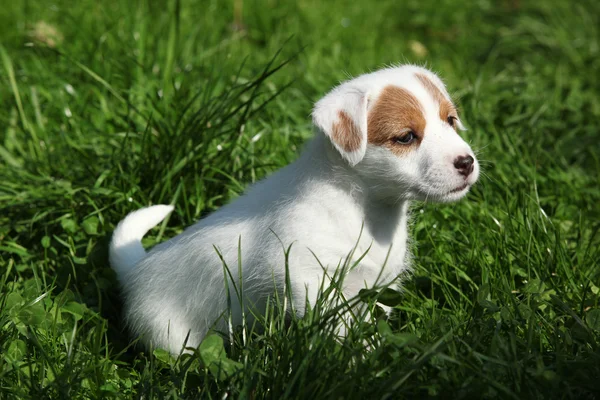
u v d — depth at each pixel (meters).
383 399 3.55
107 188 5.66
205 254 4.64
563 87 8.45
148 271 4.86
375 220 4.56
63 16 8.36
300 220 4.37
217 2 9.34
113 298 5.15
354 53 8.88
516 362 3.65
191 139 5.82
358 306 4.47
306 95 7.41
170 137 5.81
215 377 3.86
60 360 4.21
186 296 4.71
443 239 5.43
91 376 4.05
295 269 4.33
